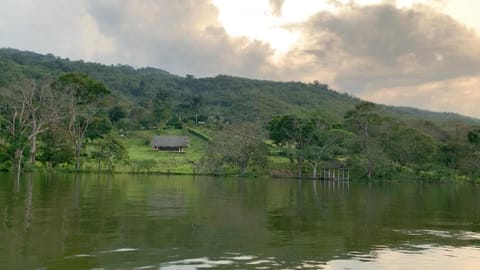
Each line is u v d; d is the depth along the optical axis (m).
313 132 100.44
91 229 20.19
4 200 30.84
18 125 83.62
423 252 17.02
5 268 13.39
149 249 16.36
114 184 52.94
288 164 102.75
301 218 26.17
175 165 101.38
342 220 25.72
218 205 32.31
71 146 87.62
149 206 30.14
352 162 92.75
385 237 20.23
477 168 92.50
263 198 40.00
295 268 14.17
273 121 112.19
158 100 171.62
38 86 93.06
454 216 29.34
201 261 14.76
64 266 13.76
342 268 14.36
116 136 117.31
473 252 17.14
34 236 18.12
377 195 49.00
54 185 47.47
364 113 97.56
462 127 126.88
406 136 96.62
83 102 96.56
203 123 163.00
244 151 96.12
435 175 94.12
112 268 13.67
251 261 14.91
